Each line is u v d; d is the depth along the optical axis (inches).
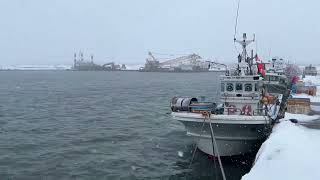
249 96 930.1
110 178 823.7
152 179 815.1
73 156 998.4
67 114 1800.0
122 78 6333.7
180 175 834.8
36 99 2593.5
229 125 847.7
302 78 2625.5
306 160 562.3
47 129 1391.5
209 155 930.7
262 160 591.2
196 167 879.1
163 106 2113.7
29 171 870.4
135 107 2074.3
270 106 1001.5
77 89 3636.8
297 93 1630.2
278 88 1443.2
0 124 1508.4
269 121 845.2
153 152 1034.7
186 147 1084.5
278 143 665.0
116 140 1193.4
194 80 5241.1
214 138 887.1
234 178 797.9
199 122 868.6
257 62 1027.9
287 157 582.6
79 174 849.5
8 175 841.5
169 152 1031.6
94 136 1255.5
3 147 1096.8
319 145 644.1
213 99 2405.3
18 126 1457.9
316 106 1206.9
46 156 997.8
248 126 853.2
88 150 1061.8
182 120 893.2
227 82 952.9
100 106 2138.3
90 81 5315.0
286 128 791.7
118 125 1473.9
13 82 5132.9
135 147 1096.2
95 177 829.8
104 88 3754.9
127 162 940.0
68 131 1349.7
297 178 502.9
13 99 2593.5
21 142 1164.5
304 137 705.0
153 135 1266.0
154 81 5123.0
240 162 898.7
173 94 2925.7
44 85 4375.0
